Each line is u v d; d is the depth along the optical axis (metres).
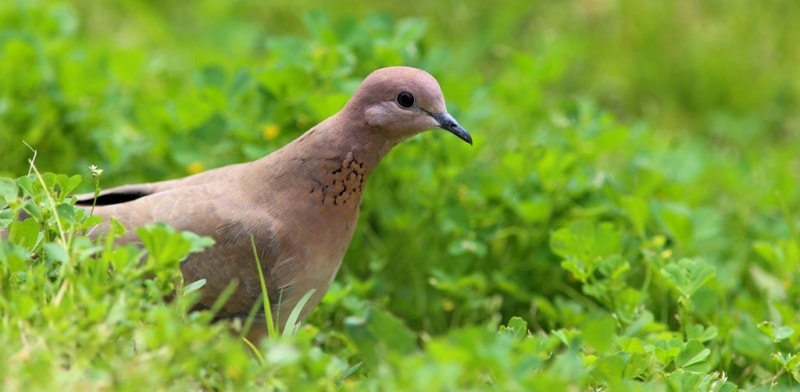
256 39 16.28
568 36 16.09
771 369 9.34
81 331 6.57
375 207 11.38
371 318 8.79
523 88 12.66
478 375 7.07
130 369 6.40
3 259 7.09
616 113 15.84
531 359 6.68
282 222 8.56
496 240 11.36
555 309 10.59
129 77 12.59
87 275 7.05
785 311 9.70
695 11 16.42
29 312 6.73
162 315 6.54
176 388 6.51
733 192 13.02
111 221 7.53
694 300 9.80
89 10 15.96
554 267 10.96
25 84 11.94
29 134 11.58
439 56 11.93
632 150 12.99
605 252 9.66
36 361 6.38
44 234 7.59
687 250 11.06
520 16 16.22
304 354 6.66
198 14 16.50
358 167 8.80
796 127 15.34
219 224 8.45
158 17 15.91
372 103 8.79
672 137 15.01
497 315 10.70
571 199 11.27
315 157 8.68
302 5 16.56
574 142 11.96
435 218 11.19
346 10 16.45
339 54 11.34
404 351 8.62
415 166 11.29
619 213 11.12
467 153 11.34
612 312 9.55
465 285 10.55
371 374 7.92
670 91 15.98
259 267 8.07
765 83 15.92
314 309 9.36
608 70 16.06
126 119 12.22
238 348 6.50
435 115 8.90
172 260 6.98
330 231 8.73
